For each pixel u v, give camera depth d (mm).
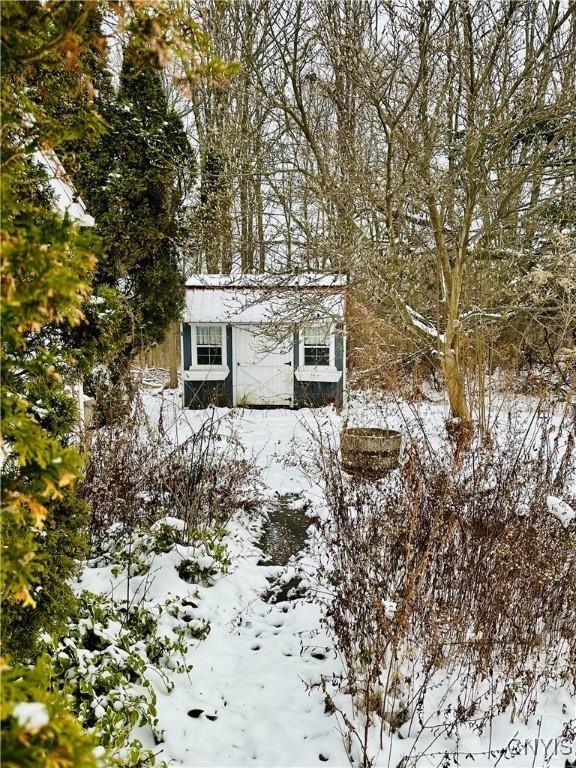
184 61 1249
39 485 1083
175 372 12742
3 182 1028
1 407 955
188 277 11414
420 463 4312
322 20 7406
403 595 2920
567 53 6617
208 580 4344
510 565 3043
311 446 7652
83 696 2584
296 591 4344
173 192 9297
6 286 861
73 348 2510
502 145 6934
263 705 3051
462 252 7348
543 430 4680
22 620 2338
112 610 3477
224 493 5324
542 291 7488
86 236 970
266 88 8586
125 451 4887
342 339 10578
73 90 1310
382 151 8117
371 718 2766
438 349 7945
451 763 2535
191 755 2682
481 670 2908
